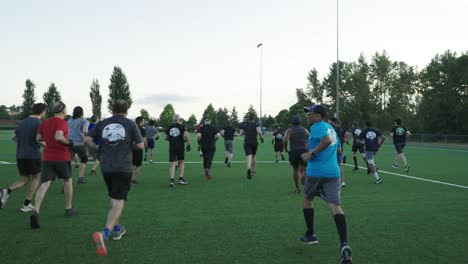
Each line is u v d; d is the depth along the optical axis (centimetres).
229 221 621
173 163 999
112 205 454
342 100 8619
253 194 885
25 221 604
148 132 1669
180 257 444
